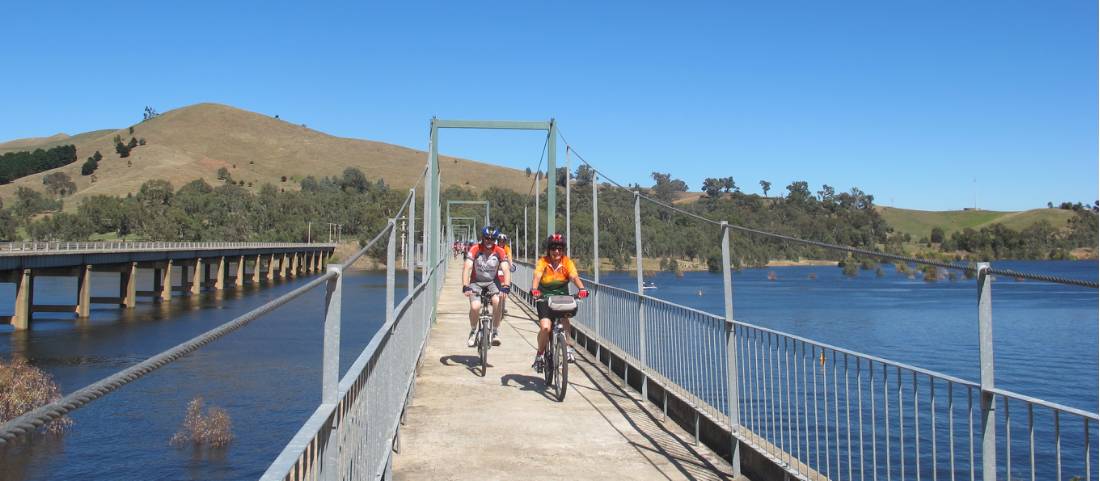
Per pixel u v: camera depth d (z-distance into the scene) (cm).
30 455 1409
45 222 10862
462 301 2125
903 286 6506
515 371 968
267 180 18675
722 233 557
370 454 405
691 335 656
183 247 5984
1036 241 8112
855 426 943
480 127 1489
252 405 1828
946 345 2472
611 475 549
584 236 4103
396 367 561
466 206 9038
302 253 9881
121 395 1903
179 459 1426
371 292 5097
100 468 1355
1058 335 2911
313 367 2297
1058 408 272
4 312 4334
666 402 726
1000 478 791
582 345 1206
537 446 624
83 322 3916
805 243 405
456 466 569
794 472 458
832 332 2722
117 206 11319
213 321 3941
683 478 543
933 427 348
